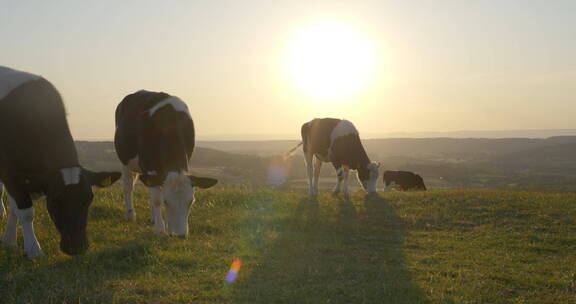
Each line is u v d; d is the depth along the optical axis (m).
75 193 6.78
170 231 8.27
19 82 7.35
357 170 16.47
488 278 7.61
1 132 7.05
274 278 7.18
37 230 9.02
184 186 8.20
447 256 8.91
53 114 7.34
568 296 6.86
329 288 6.78
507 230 11.17
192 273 7.13
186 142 9.30
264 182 54.38
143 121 9.03
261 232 10.14
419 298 6.56
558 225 11.62
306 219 11.52
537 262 8.80
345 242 9.80
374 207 13.24
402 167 99.50
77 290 6.06
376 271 7.73
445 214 12.35
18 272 6.65
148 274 6.85
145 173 9.12
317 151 16.75
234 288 6.59
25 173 7.02
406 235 10.56
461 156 187.88
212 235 9.69
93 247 8.08
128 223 10.23
